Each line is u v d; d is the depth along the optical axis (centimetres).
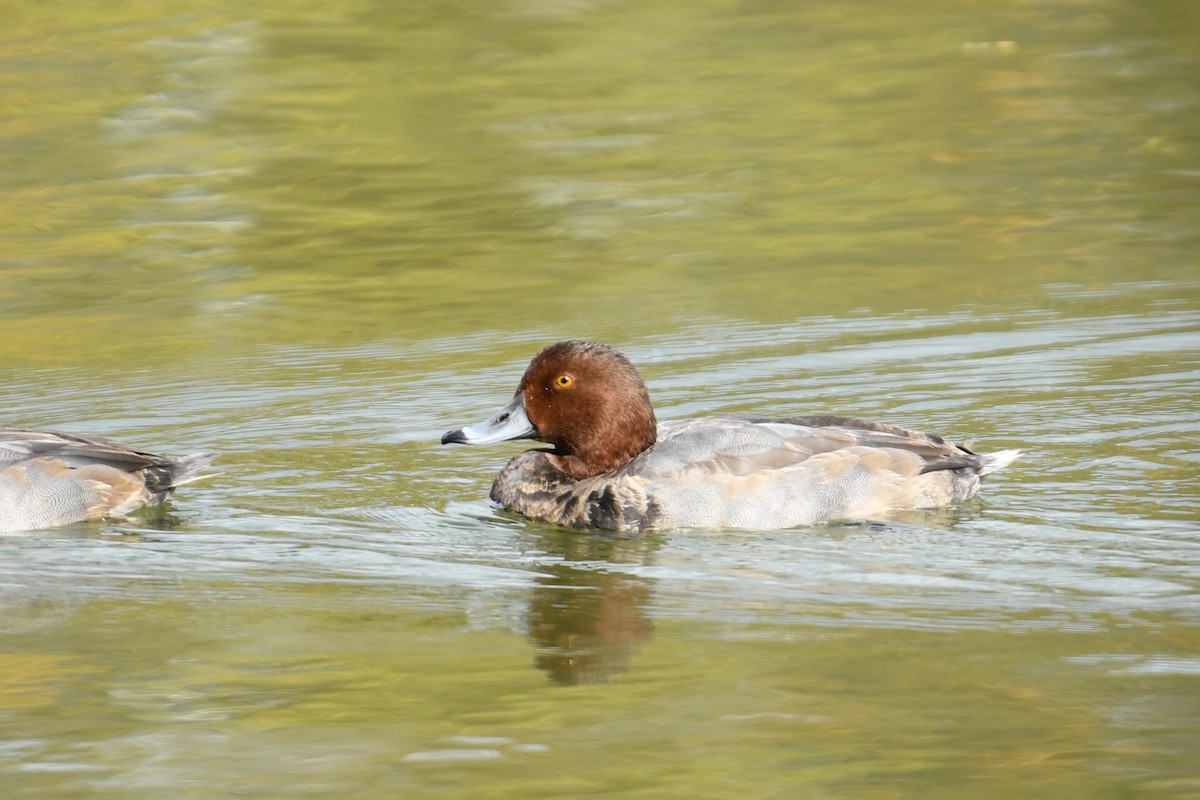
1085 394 1562
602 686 963
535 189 2459
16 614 1100
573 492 1288
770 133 2675
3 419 1593
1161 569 1133
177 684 980
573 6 3278
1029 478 1335
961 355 1716
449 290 2066
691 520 1245
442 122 2694
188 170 2508
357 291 2069
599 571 1168
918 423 1500
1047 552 1170
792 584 1126
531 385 1330
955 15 3262
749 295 2005
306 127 2677
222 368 1766
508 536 1260
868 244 2216
